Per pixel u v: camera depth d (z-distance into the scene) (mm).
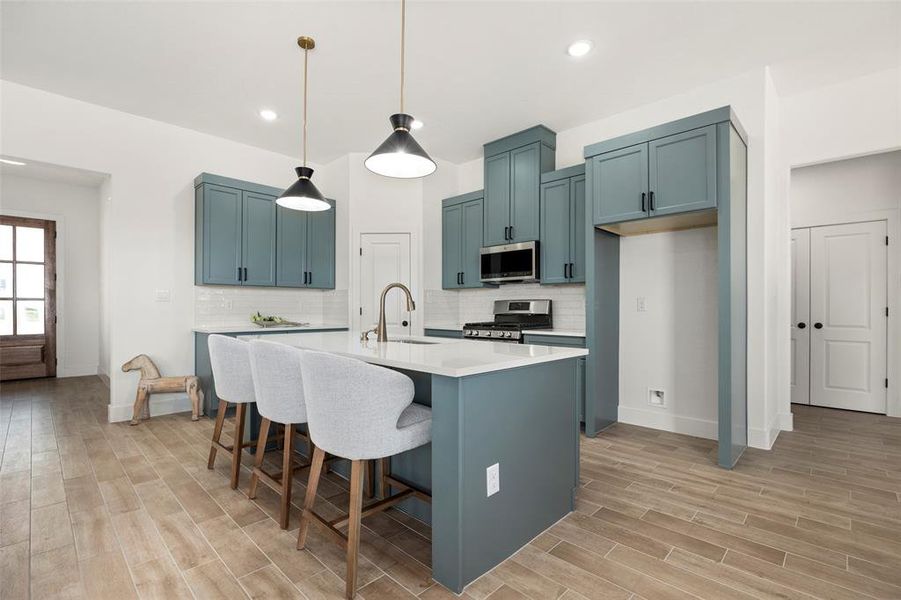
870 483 2465
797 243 4496
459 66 3029
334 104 3619
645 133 3000
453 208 4895
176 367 4070
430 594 1541
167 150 4016
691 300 3391
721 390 2727
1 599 1482
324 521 1701
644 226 3338
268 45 2791
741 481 2500
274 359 1958
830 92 3311
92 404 4297
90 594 1513
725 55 2910
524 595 1529
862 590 1550
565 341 3584
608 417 3613
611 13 2484
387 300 4770
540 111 3732
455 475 1546
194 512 2109
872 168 4125
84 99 3545
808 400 4426
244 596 1514
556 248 3896
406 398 1615
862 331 4156
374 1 2379
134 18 2527
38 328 5633
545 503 1976
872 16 2504
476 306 5070
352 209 4730
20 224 5484
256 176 4586
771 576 1631
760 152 3059
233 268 4191
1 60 2975
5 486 2393
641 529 1977
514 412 1797
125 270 3816
